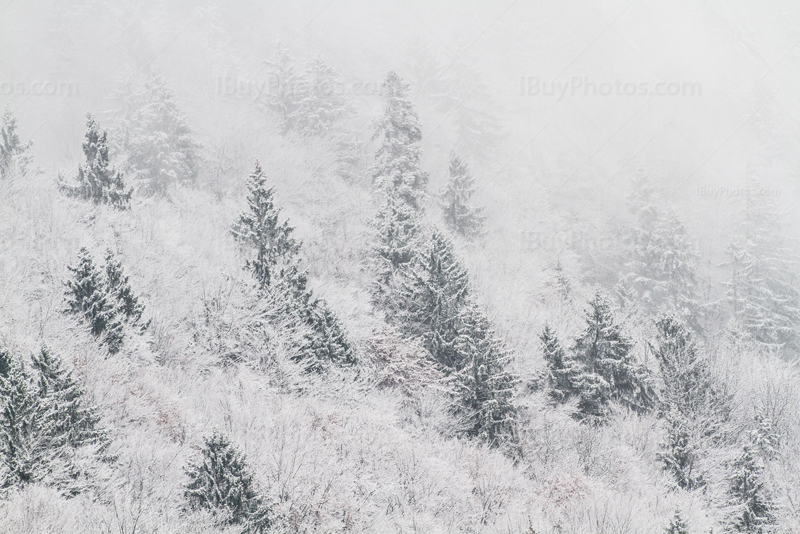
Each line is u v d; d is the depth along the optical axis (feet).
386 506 48.11
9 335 48.96
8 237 67.77
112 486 37.93
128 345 56.03
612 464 65.77
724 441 76.84
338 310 79.10
